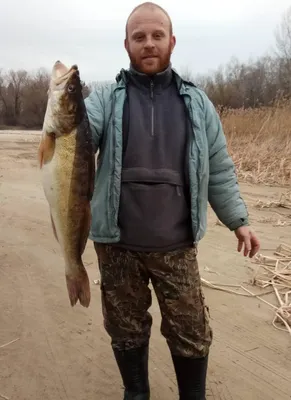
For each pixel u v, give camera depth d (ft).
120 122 8.45
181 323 8.80
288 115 45.16
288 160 37.96
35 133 142.31
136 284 8.82
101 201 8.58
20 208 27.48
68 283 8.63
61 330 13.32
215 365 11.66
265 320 13.83
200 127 8.55
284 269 17.13
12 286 16.19
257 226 23.07
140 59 8.46
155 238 8.42
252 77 134.82
